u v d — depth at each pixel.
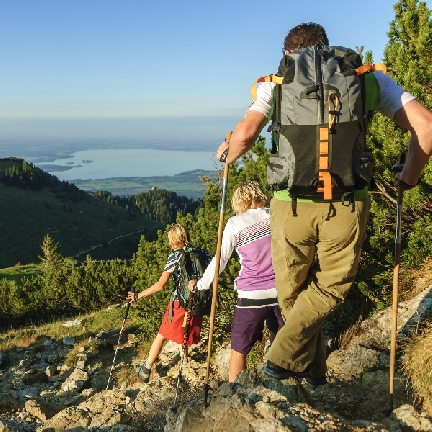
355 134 2.34
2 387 10.08
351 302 6.03
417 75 6.03
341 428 2.72
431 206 6.01
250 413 2.77
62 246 162.12
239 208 4.50
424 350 3.66
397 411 2.94
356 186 2.44
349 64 2.43
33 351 14.21
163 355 8.44
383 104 2.52
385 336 5.21
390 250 6.17
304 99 2.36
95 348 11.70
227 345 7.47
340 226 2.54
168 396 5.60
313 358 3.12
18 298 28.17
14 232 163.12
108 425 4.65
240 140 2.55
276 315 4.36
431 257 5.88
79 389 9.05
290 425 2.68
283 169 2.44
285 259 2.76
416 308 5.34
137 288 10.51
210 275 4.48
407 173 2.62
